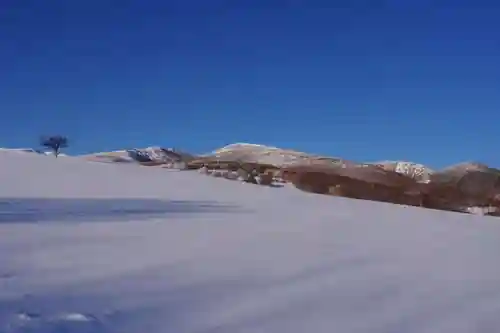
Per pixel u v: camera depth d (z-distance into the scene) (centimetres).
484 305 486
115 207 988
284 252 660
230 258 584
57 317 333
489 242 1030
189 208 1115
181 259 550
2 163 1928
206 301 407
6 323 313
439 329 401
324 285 500
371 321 402
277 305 416
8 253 502
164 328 339
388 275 579
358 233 959
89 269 467
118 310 362
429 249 836
